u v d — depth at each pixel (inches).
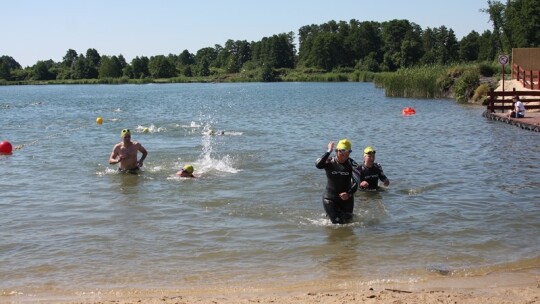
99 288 306.7
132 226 422.3
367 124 1177.4
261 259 350.3
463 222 424.2
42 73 7022.6
